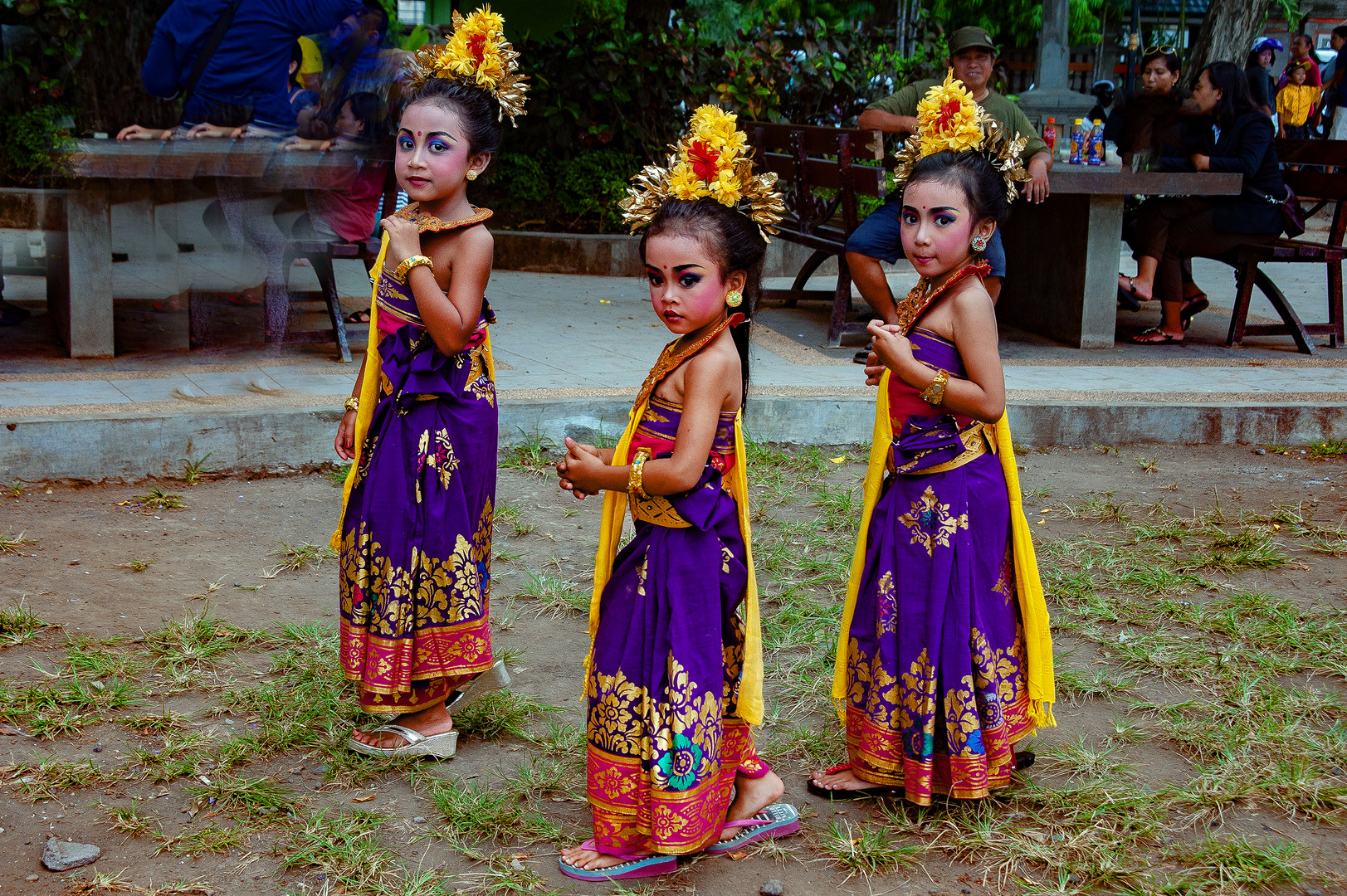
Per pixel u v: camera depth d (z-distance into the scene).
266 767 2.94
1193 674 3.52
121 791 2.78
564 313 8.38
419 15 15.38
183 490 4.92
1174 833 2.73
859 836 2.70
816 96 12.49
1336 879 2.56
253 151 6.00
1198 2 23.00
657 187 2.49
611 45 10.68
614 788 2.51
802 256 10.93
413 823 2.73
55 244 6.34
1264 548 4.52
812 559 4.42
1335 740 3.09
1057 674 3.52
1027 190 6.68
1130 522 4.89
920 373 2.63
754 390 5.96
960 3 20.92
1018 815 2.79
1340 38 15.53
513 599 4.07
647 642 2.46
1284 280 10.95
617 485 2.44
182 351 6.33
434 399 2.92
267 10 6.20
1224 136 7.59
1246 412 6.02
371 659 2.93
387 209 6.77
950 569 2.68
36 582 3.92
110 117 9.03
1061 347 7.65
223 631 3.61
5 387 5.36
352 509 2.96
